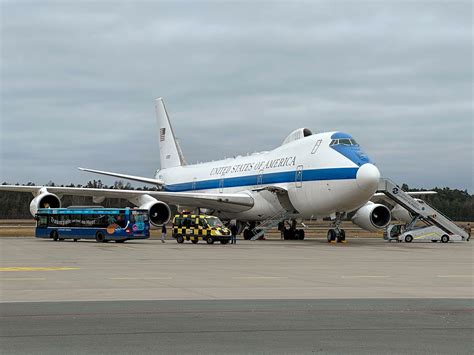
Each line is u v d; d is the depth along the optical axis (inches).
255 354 362.9
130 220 1732.3
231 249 1423.5
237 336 414.9
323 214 1716.3
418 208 1850.4
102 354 362.9
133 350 373.1
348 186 1566.2
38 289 663.1
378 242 1824.6
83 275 813.2
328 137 1689.2
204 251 1343.5
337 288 681.6
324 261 1075.9
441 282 748.0
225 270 894.4
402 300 584.4
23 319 476.4
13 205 6195.9
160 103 2815.0
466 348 378.0
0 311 514.0
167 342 395.9
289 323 462.3
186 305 548.7
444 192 6353.3
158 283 721.6
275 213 1875.0
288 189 1769.2
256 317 487.5
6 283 718.5
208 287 684.1
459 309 528.7
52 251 1336.1
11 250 1369.3
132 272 856.9
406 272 877.2
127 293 632.4
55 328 441.1
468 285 716.0
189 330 435.2
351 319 479.2
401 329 438.9
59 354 362.6
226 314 501.4
